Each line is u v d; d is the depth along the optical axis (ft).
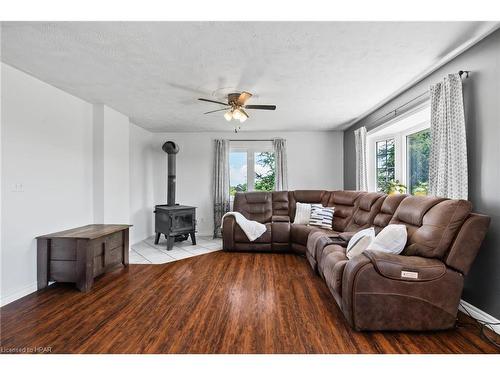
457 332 6.63
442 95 8.13
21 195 8.98
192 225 16.75
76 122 11.62
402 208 8.64
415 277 6.53
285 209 16.78
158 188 20.10
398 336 6.48
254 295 8.93
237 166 20.10
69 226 11.14
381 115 13.29
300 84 10.28
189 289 9.48
